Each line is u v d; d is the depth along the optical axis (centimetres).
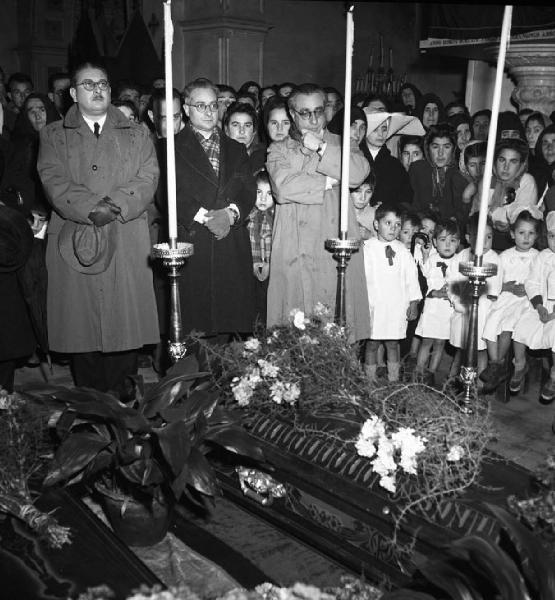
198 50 925
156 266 400
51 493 196
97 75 338
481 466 196
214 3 901
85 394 208
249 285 389
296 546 213
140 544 217
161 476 202
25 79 671
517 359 399
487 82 724
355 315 377
